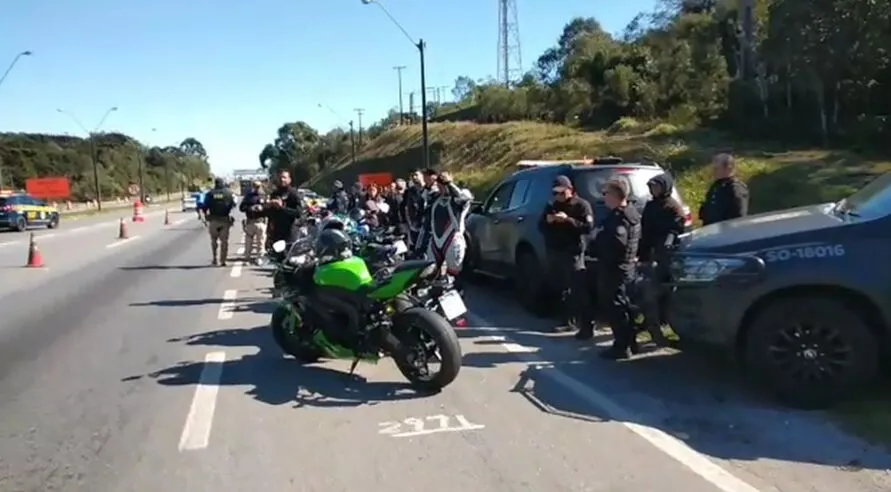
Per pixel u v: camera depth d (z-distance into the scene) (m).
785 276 5.53
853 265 5.39
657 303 6.42
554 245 8.21
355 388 6.61
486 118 67.44
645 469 4.61
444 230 9.52
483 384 6.56
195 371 7.37
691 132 40.84
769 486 4.30
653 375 6.64
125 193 113.50
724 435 5.13
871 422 5.22
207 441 5.38
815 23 34.12
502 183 11.20
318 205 17.75
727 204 7.59
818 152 31.17
